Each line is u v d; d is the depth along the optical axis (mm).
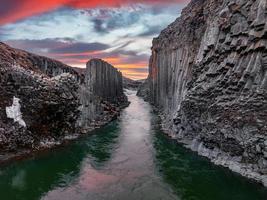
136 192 24469
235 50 30031
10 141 33594
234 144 28656
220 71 31984
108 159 33000
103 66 76250
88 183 26453
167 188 25188
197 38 41656
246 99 27688
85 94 49312
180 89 45250
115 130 48594
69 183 26500
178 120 41719
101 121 54719
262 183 24531
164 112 60750
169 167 30125
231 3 30875
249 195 23703
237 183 25766
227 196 23625
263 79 26281
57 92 40781
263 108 25922
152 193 24250
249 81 27812
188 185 25750
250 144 26531
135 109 81125
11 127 34594
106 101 73250
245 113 27516
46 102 38219
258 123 26062
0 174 28531
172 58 56062
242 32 29016
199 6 43094
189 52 43719
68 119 42500
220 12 32969
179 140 39688
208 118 33031
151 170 29438
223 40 32281
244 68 28672
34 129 37031
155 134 45188
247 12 28875
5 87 37188
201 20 41406
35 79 40312
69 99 42344
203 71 36125
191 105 37094
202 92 34844
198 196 23703
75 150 36375
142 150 36375
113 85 90500
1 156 31984
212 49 34344
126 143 39812
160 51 73625
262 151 25281
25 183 26594
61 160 32562
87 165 31047
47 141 37688
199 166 30141
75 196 23859
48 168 30188
